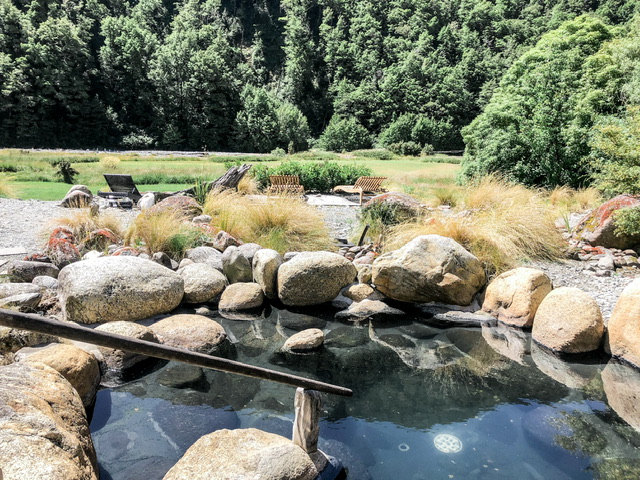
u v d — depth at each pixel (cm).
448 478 264
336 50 9700
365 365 414
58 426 220
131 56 7362
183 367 404
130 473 263
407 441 300
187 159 3678
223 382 379
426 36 10162
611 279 614
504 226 691
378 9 11275
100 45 8200
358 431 311
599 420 322
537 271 523
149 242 673
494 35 10688
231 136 7444
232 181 1166
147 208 775
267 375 234
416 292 559
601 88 1559
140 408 335
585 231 796
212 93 7475
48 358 320
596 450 288
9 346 373
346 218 1063
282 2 11288
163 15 10712
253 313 545
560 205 1055
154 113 7438
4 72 6209
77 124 6731
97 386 358
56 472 183
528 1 11712
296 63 9225
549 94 1498
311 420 265
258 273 591
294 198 830
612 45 1698
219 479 233
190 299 555
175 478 237
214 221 798
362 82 8625
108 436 300
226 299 556
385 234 751
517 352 443
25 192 1428
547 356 434
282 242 713
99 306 462
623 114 1412
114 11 9756
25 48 6431
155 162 3194
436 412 335
